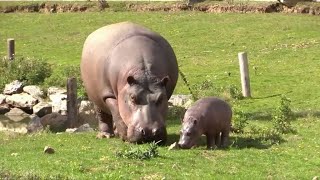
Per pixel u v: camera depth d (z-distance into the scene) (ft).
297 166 69.46
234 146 79.51
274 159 72.43
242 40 192.95
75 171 64.44
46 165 66.95
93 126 108.58
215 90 126.62
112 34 89.61
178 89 133.90
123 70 83.87
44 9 254.06
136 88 80.59
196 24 215.72
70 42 207.62
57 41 210.18
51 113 118.83
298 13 222.89
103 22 230.07
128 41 87.30
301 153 75.72
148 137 78.23
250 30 202.28
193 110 78.59
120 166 66.54
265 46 183.32
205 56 177.27
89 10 247.91
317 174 65.98
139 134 78.23
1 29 232.12
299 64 156.97
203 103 79.25
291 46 179.11
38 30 227.61
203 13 231.09
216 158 72.28
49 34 220.84
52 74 154.61
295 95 125.59
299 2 227.81
